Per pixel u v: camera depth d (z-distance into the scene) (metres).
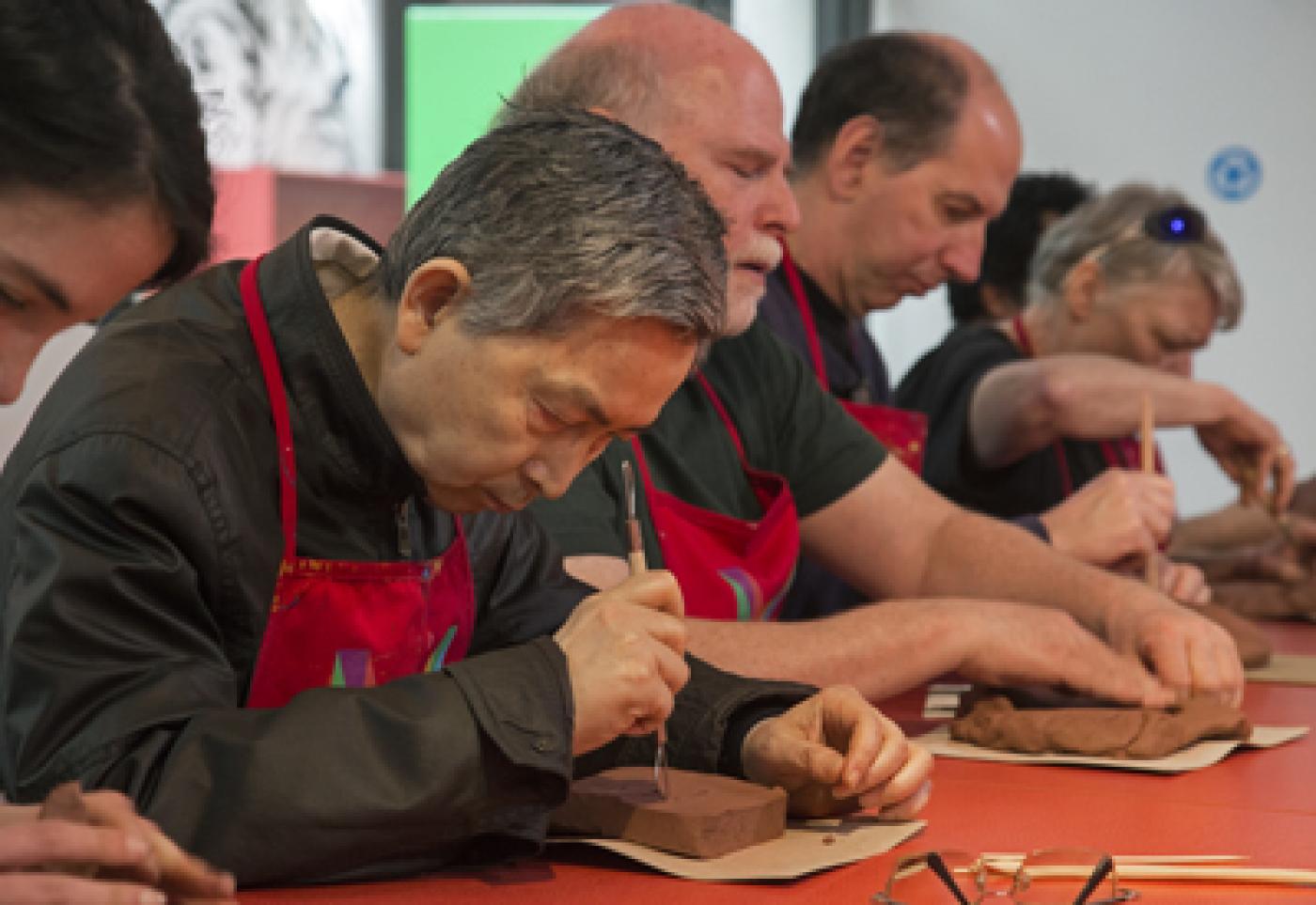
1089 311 4.02
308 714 1.35
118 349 1.46
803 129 3.33
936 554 2.69
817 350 3.11
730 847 1.51
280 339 1.49
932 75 3.22
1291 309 6.39
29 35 1.34
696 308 1.34
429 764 1.34
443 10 4.91
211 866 1.18
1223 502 6.61
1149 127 6.48
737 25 6.43
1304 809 1.76
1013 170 3.35
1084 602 2.47
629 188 1.34
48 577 1.34
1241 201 6.40
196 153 1.45
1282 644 3.21
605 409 1.36
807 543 2.76
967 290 4.71
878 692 2.13
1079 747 1.99
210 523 1.41
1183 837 1.63
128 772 1.30
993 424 3.78
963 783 1.87
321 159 4.65
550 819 1.55
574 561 2.10
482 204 1.36
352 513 1.55
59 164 1.35
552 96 2.35
